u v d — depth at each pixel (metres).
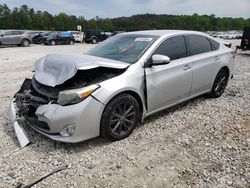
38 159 3.67
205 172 3.39
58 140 3.74
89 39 34.34
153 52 4.59
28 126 4.52
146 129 4.59
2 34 24.02
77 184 3.18
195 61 5.30
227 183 3.19
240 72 9.86
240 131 4.52
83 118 3.72
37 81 4.20
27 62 12.55
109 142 4.12
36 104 3.99
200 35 5.72
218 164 3.56
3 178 3.27
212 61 5.74
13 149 3.93
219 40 6.37
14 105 4.59
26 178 3.28
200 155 3.78
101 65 3.92
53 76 3.99
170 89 4.81
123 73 4.15
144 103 4.45
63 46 26.55
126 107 4.17
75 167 3.50
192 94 5.46
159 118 5.05
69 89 3.80
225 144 4.07
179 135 4.39
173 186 3.14
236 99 6.25
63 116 3.66
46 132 3.89
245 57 15.16
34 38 29.88
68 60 4.08
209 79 5.77
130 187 3.12
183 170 3.44
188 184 3.18
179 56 5.05
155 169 3.46
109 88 3.89
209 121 4.95
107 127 3.95
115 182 3.21
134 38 5.04
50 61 4.30
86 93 3.74
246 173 3.36
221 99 6.22
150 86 4.43
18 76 9.05
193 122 4.90
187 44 5.29
